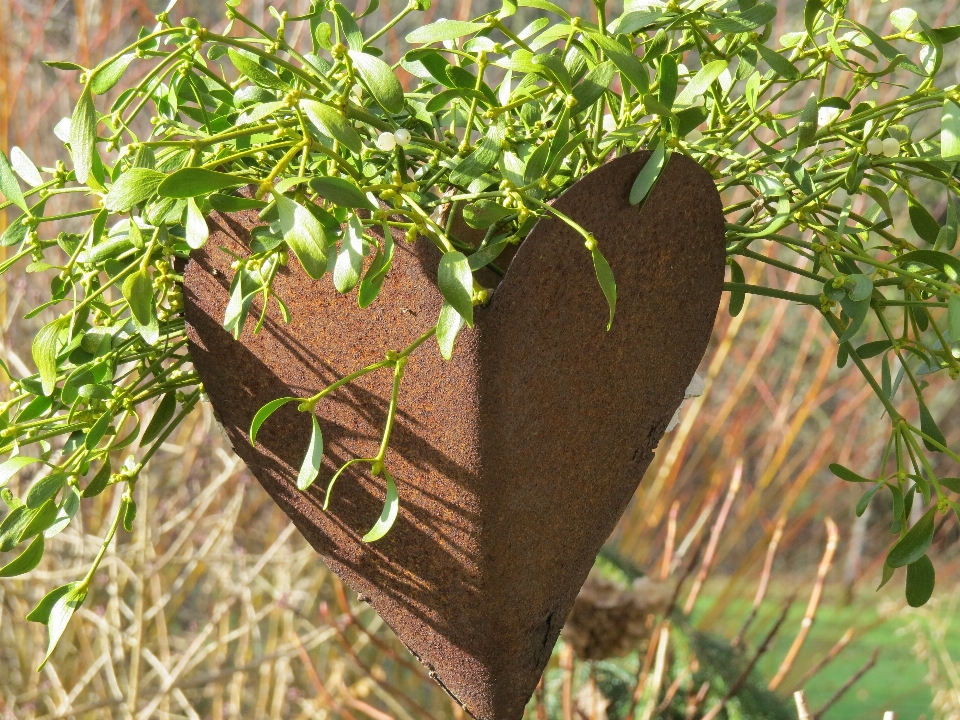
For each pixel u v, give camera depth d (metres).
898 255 1.08
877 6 4.47
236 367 1.04
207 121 1.06
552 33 0.99
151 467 3.39
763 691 2.42
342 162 0.98
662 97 1.00
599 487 1.03
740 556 6.47
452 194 1.06
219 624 3.54
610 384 1.01
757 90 1.07
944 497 1.05
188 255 1.04
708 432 4.26
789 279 4.11
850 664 5.02
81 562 3.25
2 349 2.85
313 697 3.82
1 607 3.14
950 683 4.15
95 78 1.00
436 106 1.01
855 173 1.05
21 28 3.65
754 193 1.15
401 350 1.00
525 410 1.00
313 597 3.67
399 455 1.02
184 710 3.73
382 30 1.09
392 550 1.03
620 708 2.47
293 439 1.04
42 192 1.07
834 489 4.69
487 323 0.98
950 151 1.02
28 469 2.88
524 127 1.07
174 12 3.87
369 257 1.00
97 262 1.05
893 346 1.10
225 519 3.15
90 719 3.38
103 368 1.05
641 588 1.91
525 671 1.04
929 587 1.07
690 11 1.03
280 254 0.97
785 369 5.39
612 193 0.99
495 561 1.02
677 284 1.02
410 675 4.05
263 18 3.65
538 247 0.98
